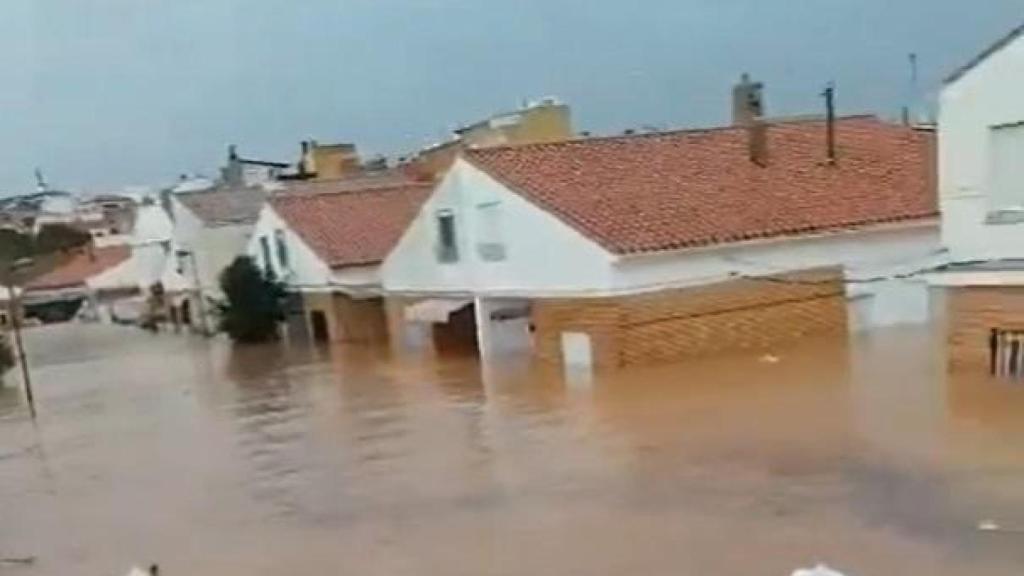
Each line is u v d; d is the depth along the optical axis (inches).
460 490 760.3
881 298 1286.9
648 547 601.6
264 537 701.9
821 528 601.3
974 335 946.1
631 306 1154.0
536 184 1269.7
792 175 1352.1
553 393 1081.4
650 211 1225.4
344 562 634.8
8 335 2514.8
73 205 5147.6
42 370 1942.7
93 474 956.0
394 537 669.3
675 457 783.7
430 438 941.2
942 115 942.4
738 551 580.4
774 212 1251.8
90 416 1310.3
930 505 621.3
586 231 1170.0
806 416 869.8
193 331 2456.9
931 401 874.8
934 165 1320.1
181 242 2500.0
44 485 930.7
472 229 1363.2
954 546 555.5
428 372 1334.9
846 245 1258.6
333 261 1750.7
